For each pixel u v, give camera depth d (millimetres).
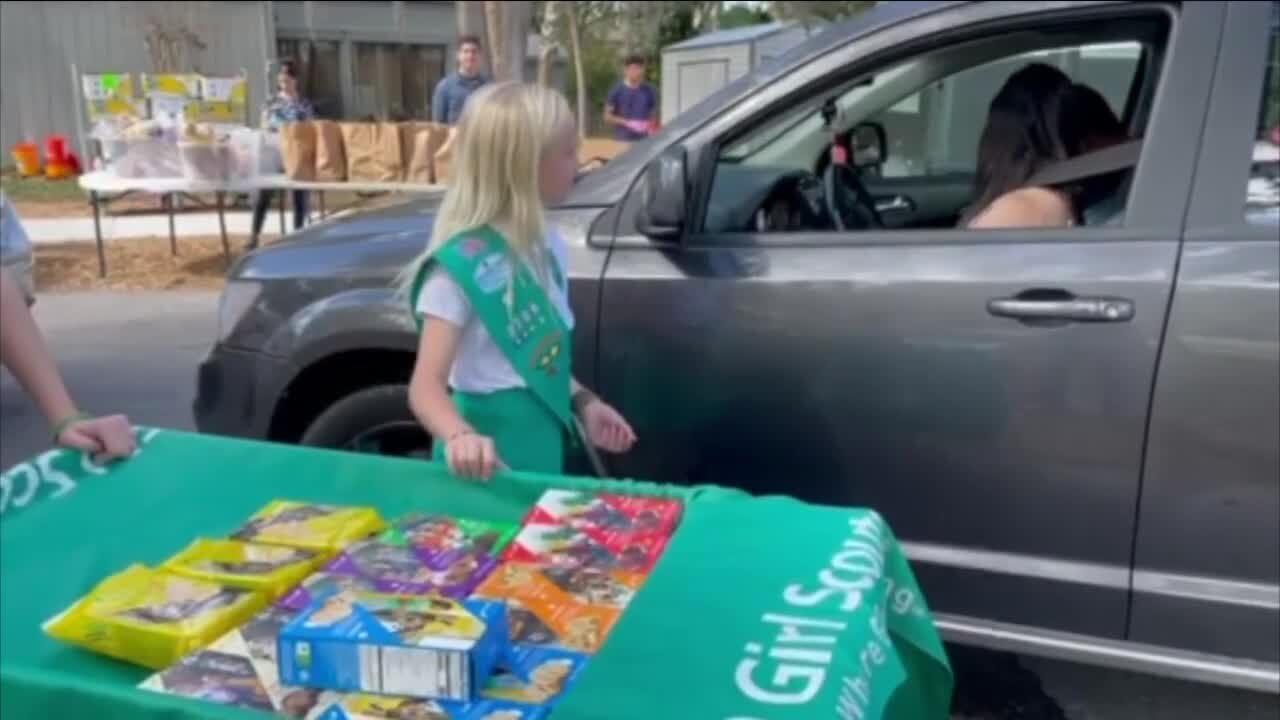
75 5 19109
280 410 3619
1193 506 2666
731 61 22438
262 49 20438
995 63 3240
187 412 6117
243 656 1560
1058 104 3072
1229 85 2695
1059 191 2979
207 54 20031
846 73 3021
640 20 30703
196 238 12094
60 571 1867
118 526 1991
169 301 9234
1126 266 2680
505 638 1583
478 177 2363
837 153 3443
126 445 2160
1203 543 2678
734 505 2016
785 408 3018
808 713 1416
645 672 1515
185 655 1583
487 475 2121
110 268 10414
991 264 2801
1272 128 2656
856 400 2938
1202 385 2605
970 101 3480
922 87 3342
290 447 2232
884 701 1566
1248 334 2561
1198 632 2713
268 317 3598
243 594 1710
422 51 25406
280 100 12758
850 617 1642
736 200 3225
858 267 2924
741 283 3020
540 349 2443
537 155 2352
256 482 2143
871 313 2895
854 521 1946
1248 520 2631
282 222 11680
